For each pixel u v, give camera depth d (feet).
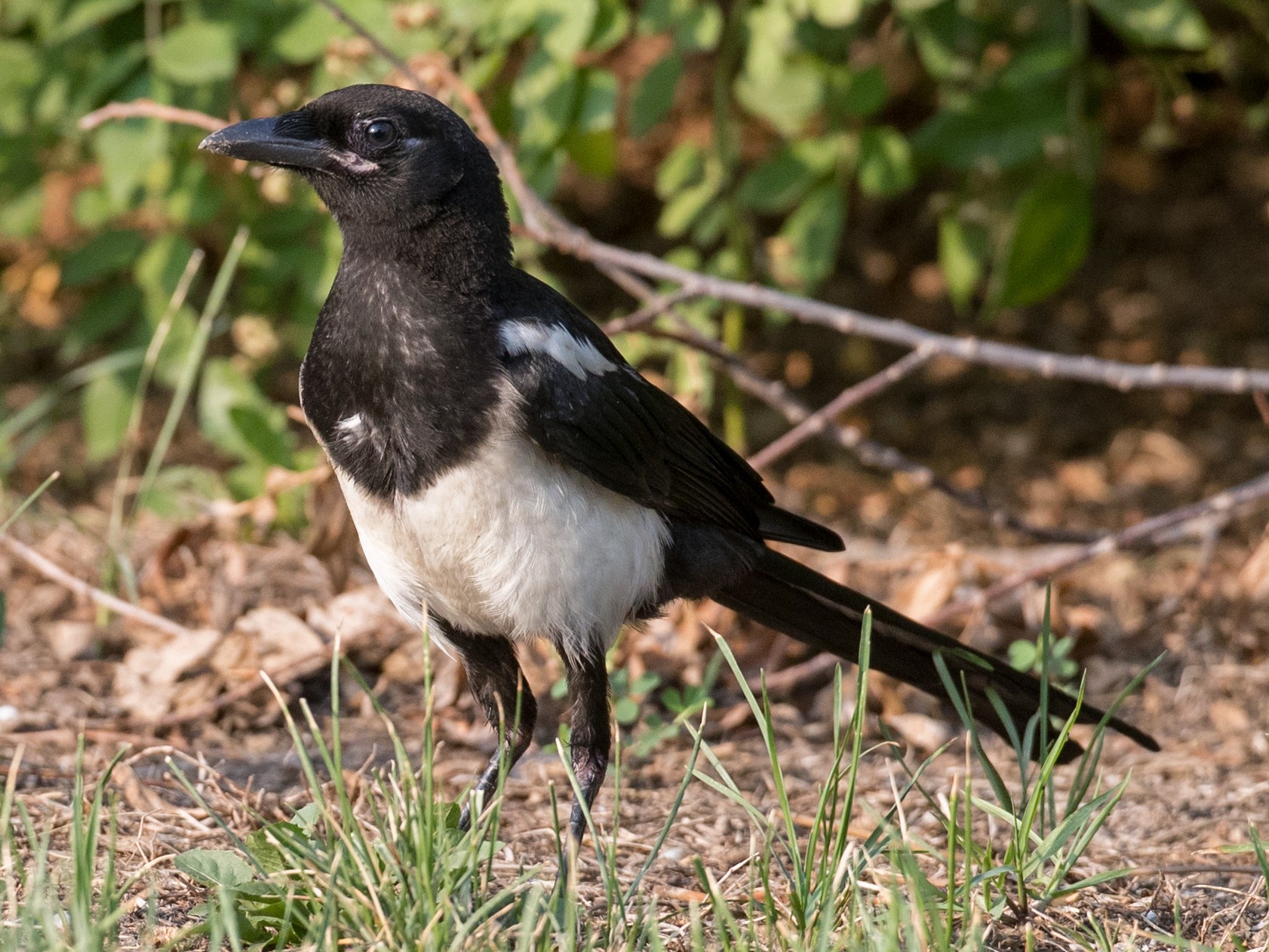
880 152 41.24
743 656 32.58
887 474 49.93
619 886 20.13
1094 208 62.69
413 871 18.57
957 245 43.98
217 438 37.60
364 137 22.41
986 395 54.29
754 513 25.96
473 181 22.47
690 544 24.88
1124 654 33.60
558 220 33.37
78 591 32.09
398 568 23.03
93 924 17.29
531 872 19.90
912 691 32.04
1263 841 24.39
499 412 21.77
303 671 30.78
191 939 19.42
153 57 36.29
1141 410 53.11
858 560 38.68
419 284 22.11
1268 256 59.36
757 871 22.17
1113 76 50.08
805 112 40.65
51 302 56.08
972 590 34.76
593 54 36.60
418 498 22.09
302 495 37.99
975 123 38.93
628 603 23.66
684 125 61.77
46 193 44.11
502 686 24.45
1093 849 24.50
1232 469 49.06
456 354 21.85
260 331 39.68
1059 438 51.67
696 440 24.76
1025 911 20.92
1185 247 60.59
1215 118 59.21
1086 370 32.22
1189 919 21.88
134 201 40.01
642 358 40.42
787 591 26.43
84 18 36.42
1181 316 56.90
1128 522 45.93
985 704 27.40
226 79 38.47
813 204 41.50
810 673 31.19
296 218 40.14
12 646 32.35
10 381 52.80
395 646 31.83
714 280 33.06
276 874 19.81
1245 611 32.96
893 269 60.18
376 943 17.52
